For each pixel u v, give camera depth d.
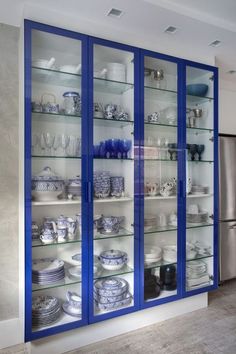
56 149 1.89
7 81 1.91
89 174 1.88
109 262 2.00
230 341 1.90
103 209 2.05
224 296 2.64
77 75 1.88
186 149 2.31
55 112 1.84
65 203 1.83
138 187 2.06
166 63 2.20
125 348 1.83
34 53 1.79
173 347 1.83
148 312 2.12
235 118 3.33
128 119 2.10
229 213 2.94
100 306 1.92
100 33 1.92
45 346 1.75
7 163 1.92
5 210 1.91
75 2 1.67
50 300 1.88
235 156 2.99
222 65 2.67
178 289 2.22
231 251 2.95
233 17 1.98
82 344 1.87
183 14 1.84
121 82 2.07
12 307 1.92
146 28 1.98
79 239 1.89
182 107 2.26
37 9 1.70
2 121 1.90
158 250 2.25
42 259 1.88
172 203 2.31
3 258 1.90
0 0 1.63
